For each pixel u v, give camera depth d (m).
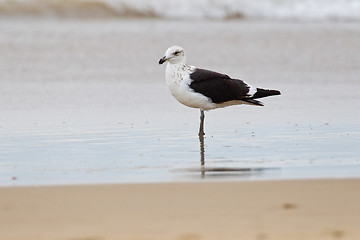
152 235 8.94
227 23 42.16
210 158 14.54
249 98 17.95
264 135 17.09
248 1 46.00
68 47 31.95
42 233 9.09
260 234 8.93
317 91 23.83
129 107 21.12
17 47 31.44
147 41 34.00
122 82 25.33
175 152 15.18
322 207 10.35
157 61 29.61
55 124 18.47
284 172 13.08
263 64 29.00
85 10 41.62
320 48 33.06
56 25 38.09
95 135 17.06
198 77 17.55
